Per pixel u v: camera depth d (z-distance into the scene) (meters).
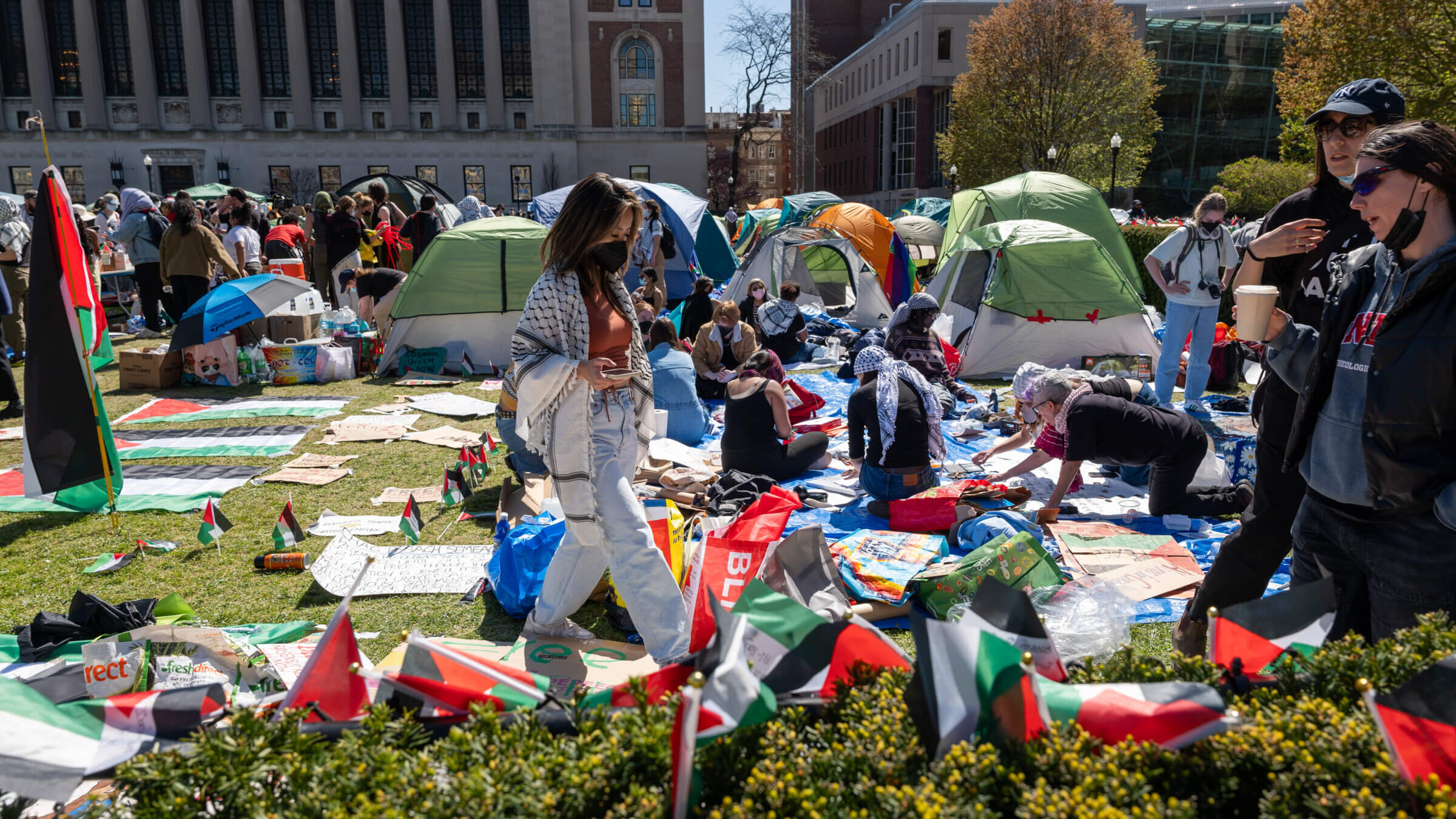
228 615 3.79
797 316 10.43
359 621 3.75
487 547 4.52
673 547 3.76
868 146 64.31
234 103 47.62
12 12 46.28
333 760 1.58
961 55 52.25
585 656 3.37
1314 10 21.81
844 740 1.65
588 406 3.00
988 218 13.23
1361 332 2.16
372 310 11.11
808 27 67.31
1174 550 4.37
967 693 1.53
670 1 47.72
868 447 5.13
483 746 1.60
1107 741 1.54
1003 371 9.61
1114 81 34.69
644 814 1.40
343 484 5.75
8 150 46.66
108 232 17.28
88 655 2.80
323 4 47.19
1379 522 2.17
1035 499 5.25
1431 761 1.40
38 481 4.71
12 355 9.60
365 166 48.12
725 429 5.73
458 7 47.31
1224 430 6.56
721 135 84.94
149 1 46.44
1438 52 20.05
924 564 3.99
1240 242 7.11
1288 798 1.41
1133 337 9.51
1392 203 2.01
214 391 8.82
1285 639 1.82
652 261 13.16
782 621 1.81
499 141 47.94
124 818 1.59
